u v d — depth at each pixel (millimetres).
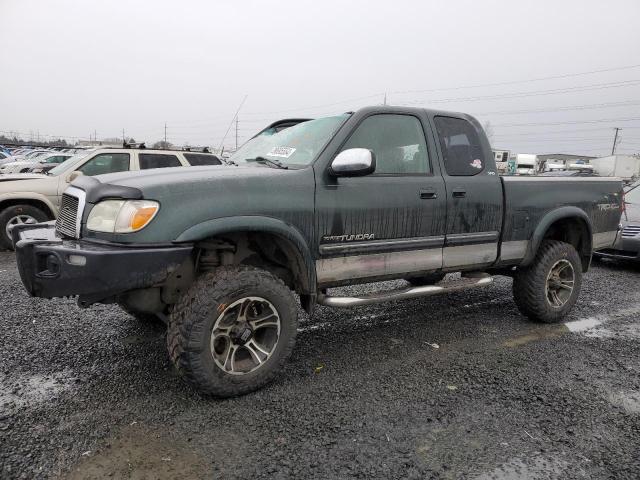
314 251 3271
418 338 4238
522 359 3795
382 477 2289
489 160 4258
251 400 3012
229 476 2268
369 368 3561
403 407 2969
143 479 2230
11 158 26281
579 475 2346
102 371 3375
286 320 3150
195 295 2842
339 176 3273
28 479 2197
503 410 2963
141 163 8680
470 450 2529
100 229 2738
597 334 4457
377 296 3600
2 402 2902
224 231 2846
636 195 9055
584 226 4910
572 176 4977
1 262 7000
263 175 3082
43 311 4648
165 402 2957
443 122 4047
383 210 3525
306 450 2486
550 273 4590
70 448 2449
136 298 3055
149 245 2678
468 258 4090
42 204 8242
